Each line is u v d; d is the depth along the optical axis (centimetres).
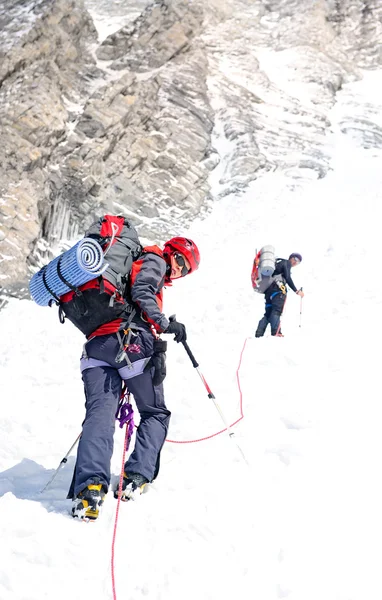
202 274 1342
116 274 334
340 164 2133
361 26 3052
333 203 1808
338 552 278
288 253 1445
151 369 341
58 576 265
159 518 312
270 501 328
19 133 1734
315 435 409
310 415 442
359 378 513
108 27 2791
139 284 335
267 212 1816
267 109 2355
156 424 353
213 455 395
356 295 926
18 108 1789
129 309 340
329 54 2853
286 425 434
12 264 1449
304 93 2555
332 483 343
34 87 1892
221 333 836
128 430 354
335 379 516
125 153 1923
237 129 2186
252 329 870
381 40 2994
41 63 2022
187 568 270
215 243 1675
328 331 689
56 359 811
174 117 2122
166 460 398
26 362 823
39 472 406
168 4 2438
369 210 1673
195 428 450
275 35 2894
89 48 2347
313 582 258
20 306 1324
